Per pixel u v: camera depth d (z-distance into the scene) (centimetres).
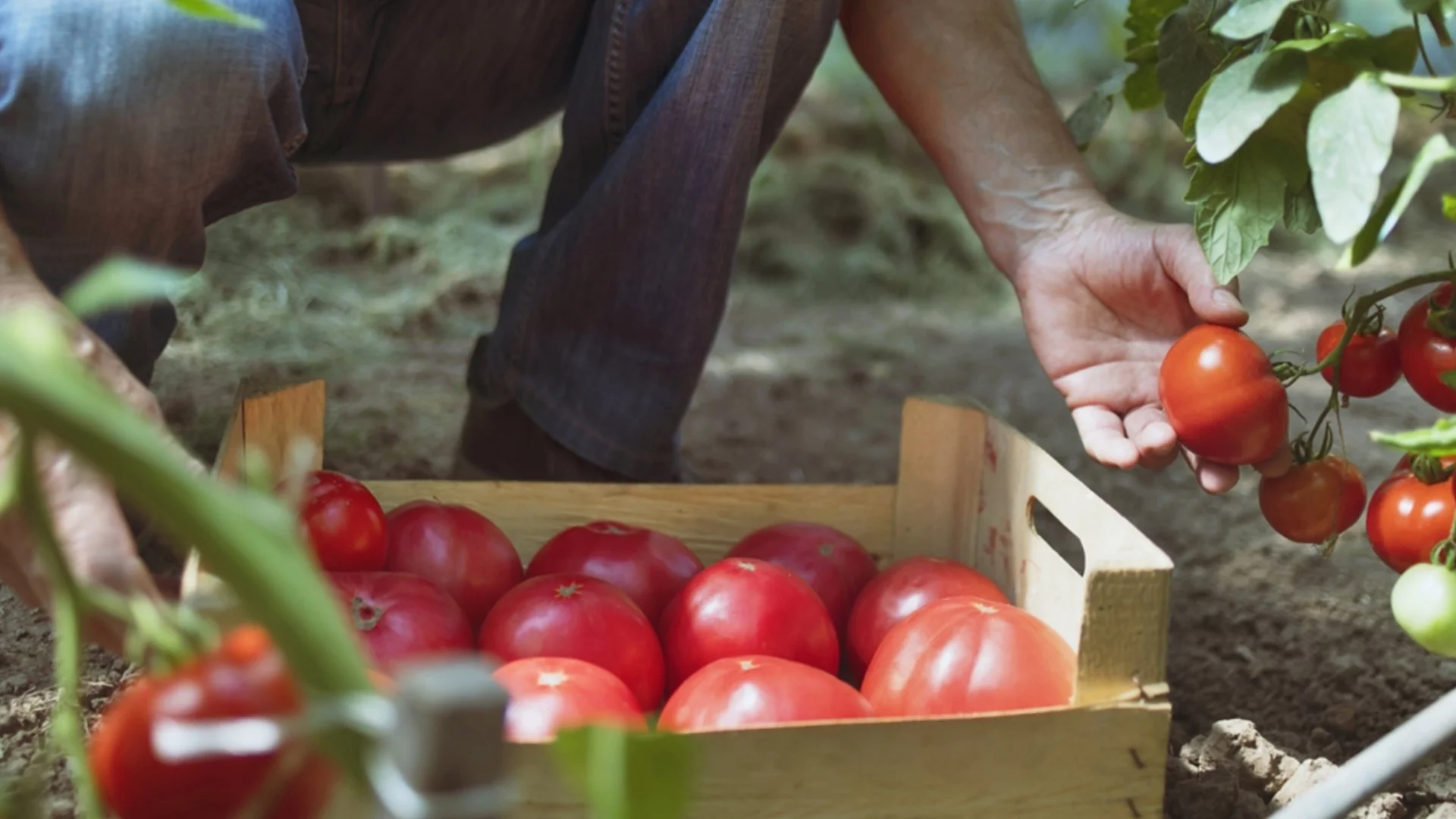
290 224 390
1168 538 227
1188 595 201
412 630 130
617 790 54
